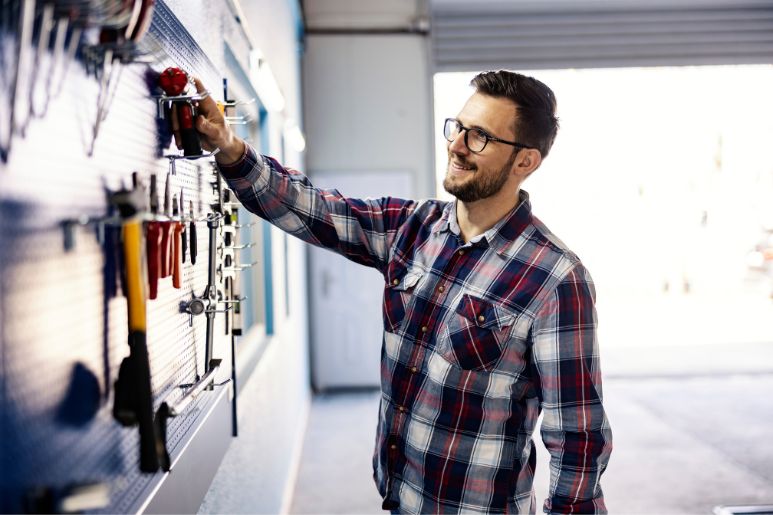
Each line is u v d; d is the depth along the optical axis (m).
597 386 1.14
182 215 1.05
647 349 6.04
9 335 0.57
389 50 5.11
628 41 5.17
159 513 0.96
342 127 5.12
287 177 1.26
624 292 9.35
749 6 5.20
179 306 1.12
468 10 5.13
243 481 1.87
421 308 1.23
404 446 1.23
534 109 1.15
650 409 4.31
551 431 1.14
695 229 8.56
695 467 3.28
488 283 1.19
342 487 3.18
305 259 5.05
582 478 1.11
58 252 0.68
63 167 0.69
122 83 0.88
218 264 1.39
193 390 1.09
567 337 1.13
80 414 0.72
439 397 1.19
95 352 0.77
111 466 0.79
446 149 1.22
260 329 2.83
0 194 0.56
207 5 1.52
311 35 5.09
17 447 0.58
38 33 0.64
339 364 5.20
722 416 4.12
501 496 1.19
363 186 5.12
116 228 0.85
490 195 1.17
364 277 5.18
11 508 0.56
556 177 9.43
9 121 0.58
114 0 0.66
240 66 2.11
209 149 1.13
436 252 1.25
